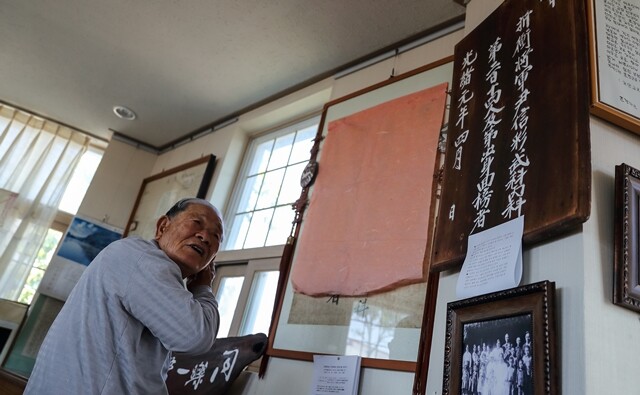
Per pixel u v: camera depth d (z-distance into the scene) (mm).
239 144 3453
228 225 3166
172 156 4012
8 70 3492
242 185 3312
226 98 3367
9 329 3305
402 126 2188
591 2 1260
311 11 2502
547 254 1105
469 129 1581
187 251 1351
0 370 2754
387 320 1795
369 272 1938
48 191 3818
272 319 2230
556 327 999
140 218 3775
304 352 1994
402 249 1869
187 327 1153
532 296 1048
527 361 1004
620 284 991
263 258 2678
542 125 1217
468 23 1981
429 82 2213
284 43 2760
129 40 2980
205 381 2098
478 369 1153
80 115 3934
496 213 1276
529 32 1432
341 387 1753
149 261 1216
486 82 1581
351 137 2418
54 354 1136
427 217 1855
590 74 1170
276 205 2918
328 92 2902
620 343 967
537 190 1151
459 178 1527
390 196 2047
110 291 1173
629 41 1276
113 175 4023
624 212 1051
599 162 1132
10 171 3752
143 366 1178
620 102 1171
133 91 3488
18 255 3555
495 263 1203
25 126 3947
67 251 3645
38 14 2896
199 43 2889
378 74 2580
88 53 3170
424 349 1521
